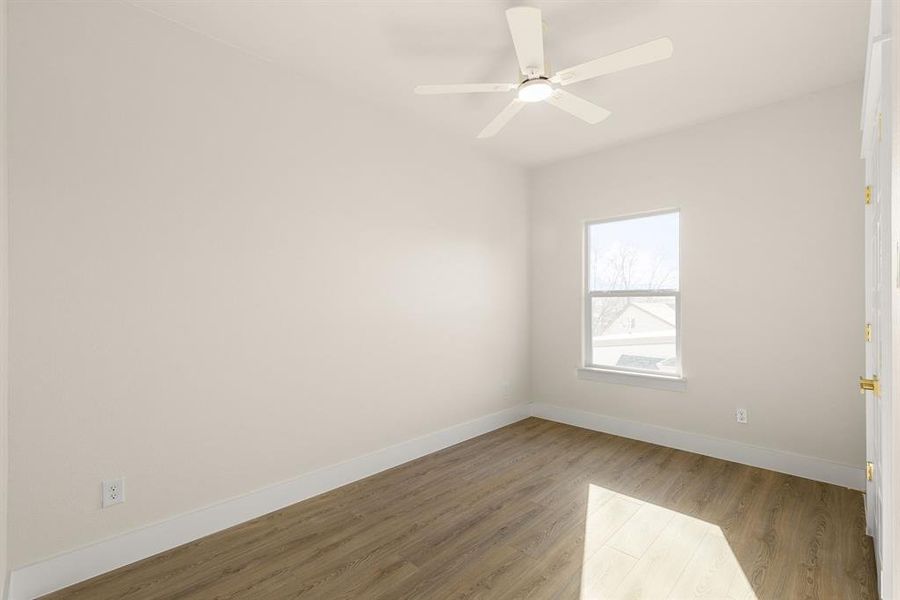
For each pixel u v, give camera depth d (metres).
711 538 2.17
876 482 1.94
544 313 4.27
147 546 2.03
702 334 3.29
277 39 2.28
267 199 2.46
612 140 3.61
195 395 2.19
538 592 1.79
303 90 2.62
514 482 2.83
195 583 1.86
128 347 1.99
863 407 2.66
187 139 2.17
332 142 2.77
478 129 3.41
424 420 3.34
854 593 1.76
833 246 2.75
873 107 1.60
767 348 3.00
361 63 2.51
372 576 1.90
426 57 2.45
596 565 1.97
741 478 2.85
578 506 2.51
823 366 2.79
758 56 2.40
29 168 1.74
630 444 3.53
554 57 2.42
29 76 1.75
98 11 1.91
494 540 2.17
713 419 3.25
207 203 2.23
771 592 1.78
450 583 1.85
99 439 1.91
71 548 1.84
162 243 2.09
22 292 1.73
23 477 1.73
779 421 2.96
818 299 2.81
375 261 3.01
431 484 2.81
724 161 3.17
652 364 3.63
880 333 1.61
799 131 2.86
